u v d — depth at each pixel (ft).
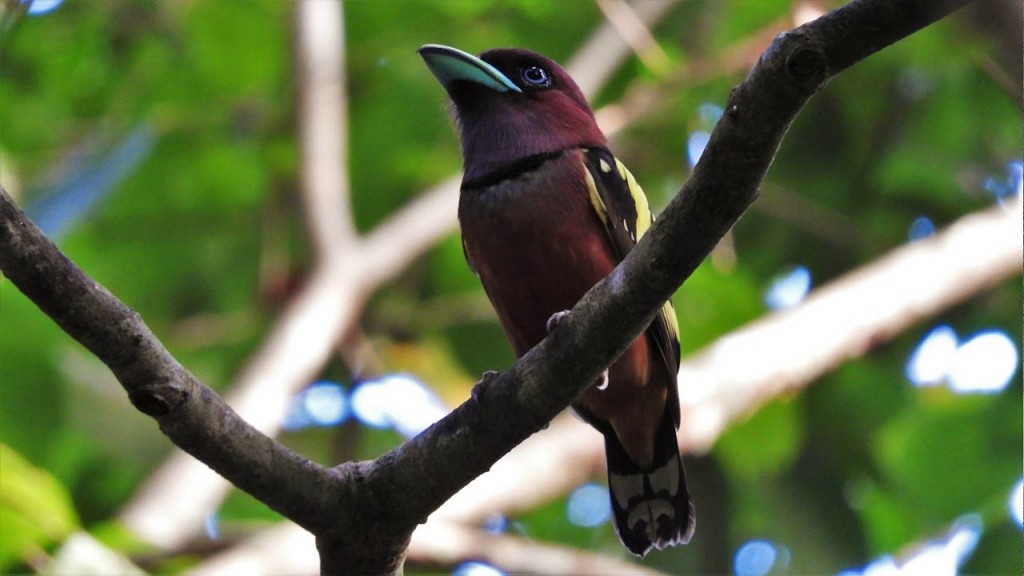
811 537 41.60
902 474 42.55
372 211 46.98
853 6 15.57
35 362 32.58
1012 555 37.50
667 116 45.37
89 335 16.94
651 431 28.02
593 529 46.91
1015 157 44.47
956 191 45.24
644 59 42.60
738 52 42.63
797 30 15.83
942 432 41.91
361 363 41.73
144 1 44.70
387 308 44.50
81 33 44.70
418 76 45.68
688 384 35.55
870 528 44.29
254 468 18.97
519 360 19.85
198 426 18.12
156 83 45.57
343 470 20.18
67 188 37.47
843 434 43.37
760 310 40.88
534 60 28.81
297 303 39.91
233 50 45.16
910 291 37.96
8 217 16.19
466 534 32.96
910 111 45.19
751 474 41.93
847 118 45.44
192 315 46.37
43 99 45.03
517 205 26.53
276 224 44.83
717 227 17.35
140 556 29.68
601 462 34.65
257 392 37.19
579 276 26.50
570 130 27.91
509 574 32.99
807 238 46.06
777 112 16.14
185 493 33.27
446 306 44.47
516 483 34.09
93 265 45.52
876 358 43.88
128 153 38.27
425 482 20.10
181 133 45.24
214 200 46.42
